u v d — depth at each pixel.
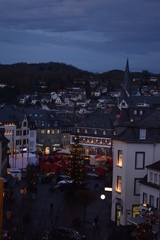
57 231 45.38
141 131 56.09
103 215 60.91
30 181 78.62
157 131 57.03
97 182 91.50
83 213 61.03
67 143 171.00
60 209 63.28
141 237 31.28
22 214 55.72
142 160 55.84
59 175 92.69
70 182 78.62
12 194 69.69
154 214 31.84
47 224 51.53
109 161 110.19
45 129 164.38
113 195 57.53
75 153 81.62
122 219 55.09
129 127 57.03
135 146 55.50
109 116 154.38
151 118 59.62
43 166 98.75
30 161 97.69
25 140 144.62
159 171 48.81
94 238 46.81
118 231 49.81
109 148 147.50
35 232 43.69
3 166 80.94
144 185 51.72
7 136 136.12
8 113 141.12
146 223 31.56
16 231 42.78
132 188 55.50
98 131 151.12
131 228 49.41
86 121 155.88
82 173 80.69
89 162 119.12
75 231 46.16
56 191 78.94
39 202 68.38
